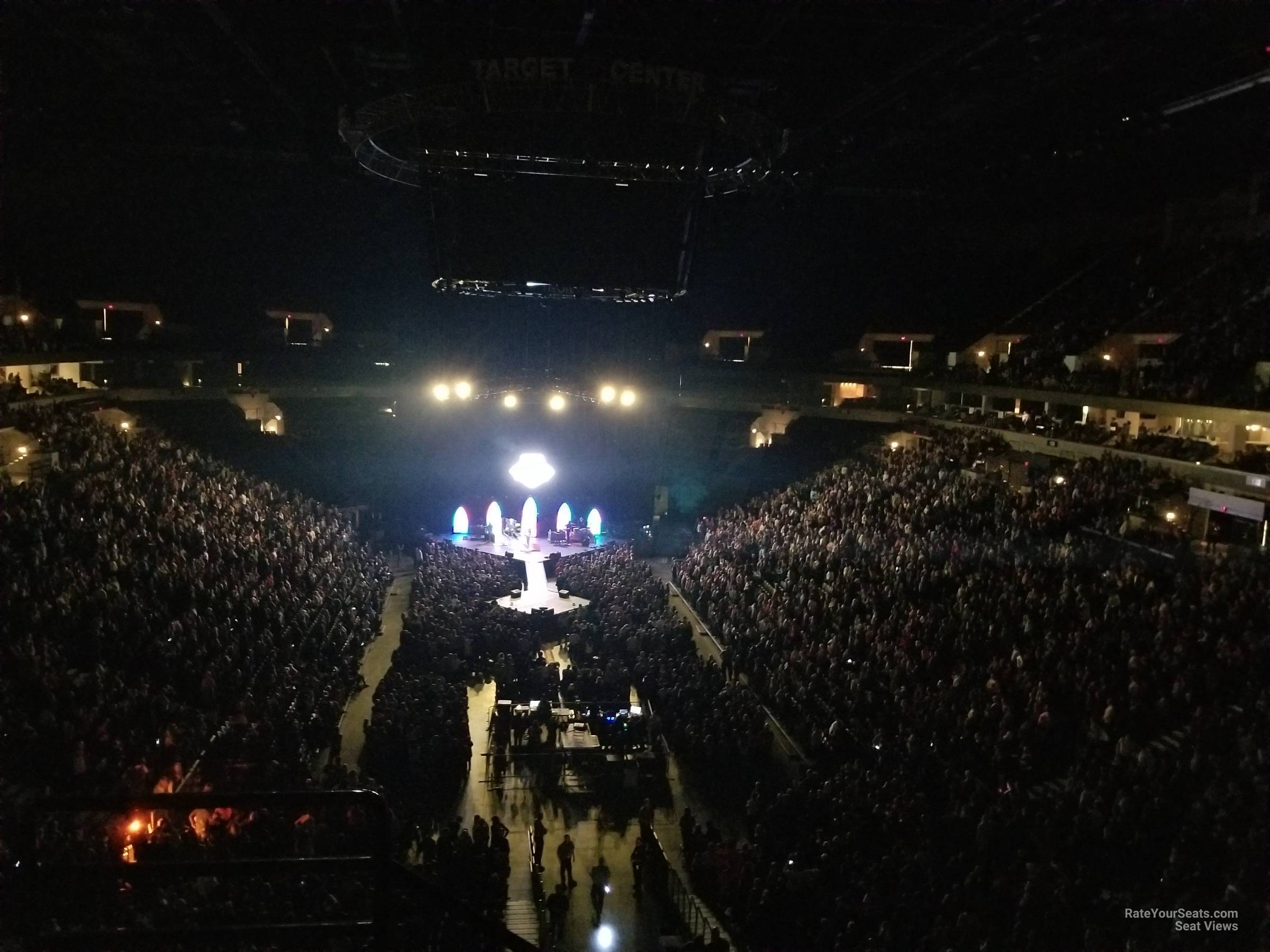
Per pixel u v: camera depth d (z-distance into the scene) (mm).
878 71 42344
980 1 33500
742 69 42250
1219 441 40375
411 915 16156
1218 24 35188
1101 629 27500
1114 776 21688
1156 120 48969
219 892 18812
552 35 38312
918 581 35031
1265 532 33562
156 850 19953
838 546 41000
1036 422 49812
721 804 28516
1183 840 18672
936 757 25656
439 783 28172
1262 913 16547
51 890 5824
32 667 24859
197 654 28578
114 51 41969
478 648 38344
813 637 34531
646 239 28250
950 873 20703
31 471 40031
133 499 38031
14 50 41719
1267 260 48406
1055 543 35219
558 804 28594
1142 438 41875
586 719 31875
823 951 19969
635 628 38781
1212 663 24250
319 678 31906
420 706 30547
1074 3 33625
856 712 29234
